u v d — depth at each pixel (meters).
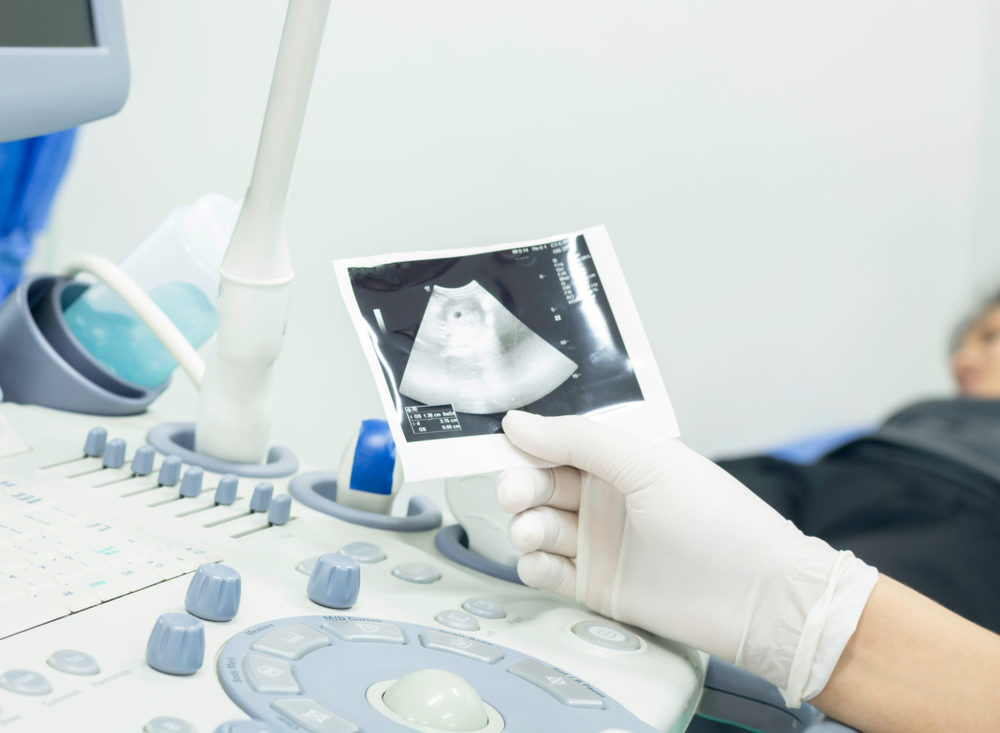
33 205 1.51
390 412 0.57
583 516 0.58
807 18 1.72
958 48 1.80
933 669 0.52
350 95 1.60
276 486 0.68
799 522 1.65
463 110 1.61
